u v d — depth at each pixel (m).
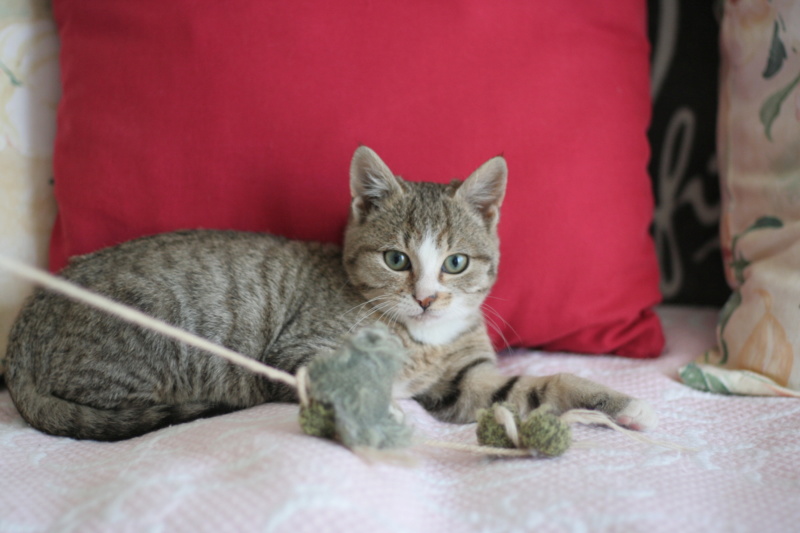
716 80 2.31
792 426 1.35
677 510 0.99
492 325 1.86
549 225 1.79
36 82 1.90
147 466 1.10
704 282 2.42
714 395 1.57
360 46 1.73
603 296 1.84
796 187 1.66
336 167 1.75
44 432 1.40
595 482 1.07
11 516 1.00
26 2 1.89
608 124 1.85
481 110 1.76
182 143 1.72
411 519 0.96
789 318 1.56
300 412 1.10
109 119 1.74
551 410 1.41
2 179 1.87
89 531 0.92
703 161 2.35
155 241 1.63
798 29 1.65
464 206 1.69
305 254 1.72
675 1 2.30
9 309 1.84
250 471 1.01
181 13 1.70
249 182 1.75
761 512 1.02
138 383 1.49
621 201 1.87
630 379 1.66
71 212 1.78
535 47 1.78
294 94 1.72
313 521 0.89
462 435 1.38
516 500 1.01
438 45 1.75
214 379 1.57
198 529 0.90
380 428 1.07
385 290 1.63
